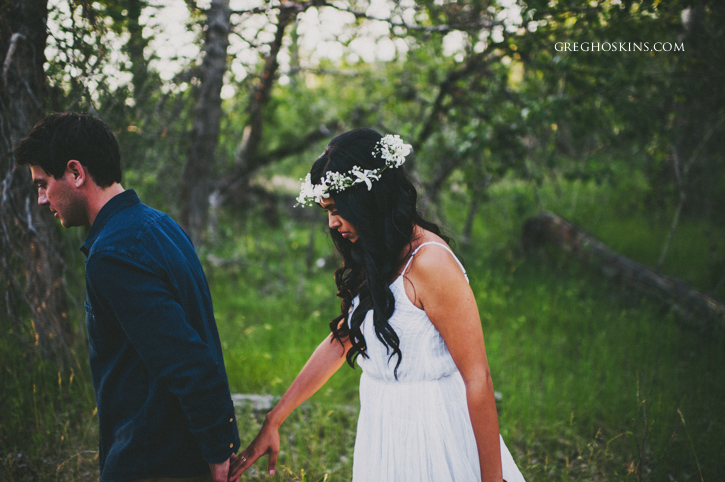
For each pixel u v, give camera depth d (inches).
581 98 185.3
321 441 104.7
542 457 101.0
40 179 52.5
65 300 115.5
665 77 188.9
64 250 125.3
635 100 189.0
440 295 50.8
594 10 149.6
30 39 101.6
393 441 56.9
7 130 101.1
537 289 188.2
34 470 89.0
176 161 173.5
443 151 219.6
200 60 162.1
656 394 114.3
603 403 116.6
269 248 259.0
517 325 158.6
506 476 59.7
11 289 109.0
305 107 283.3
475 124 192.4
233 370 129.8
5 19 100.2
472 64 201.3
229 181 272.1
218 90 167.9
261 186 324.8
